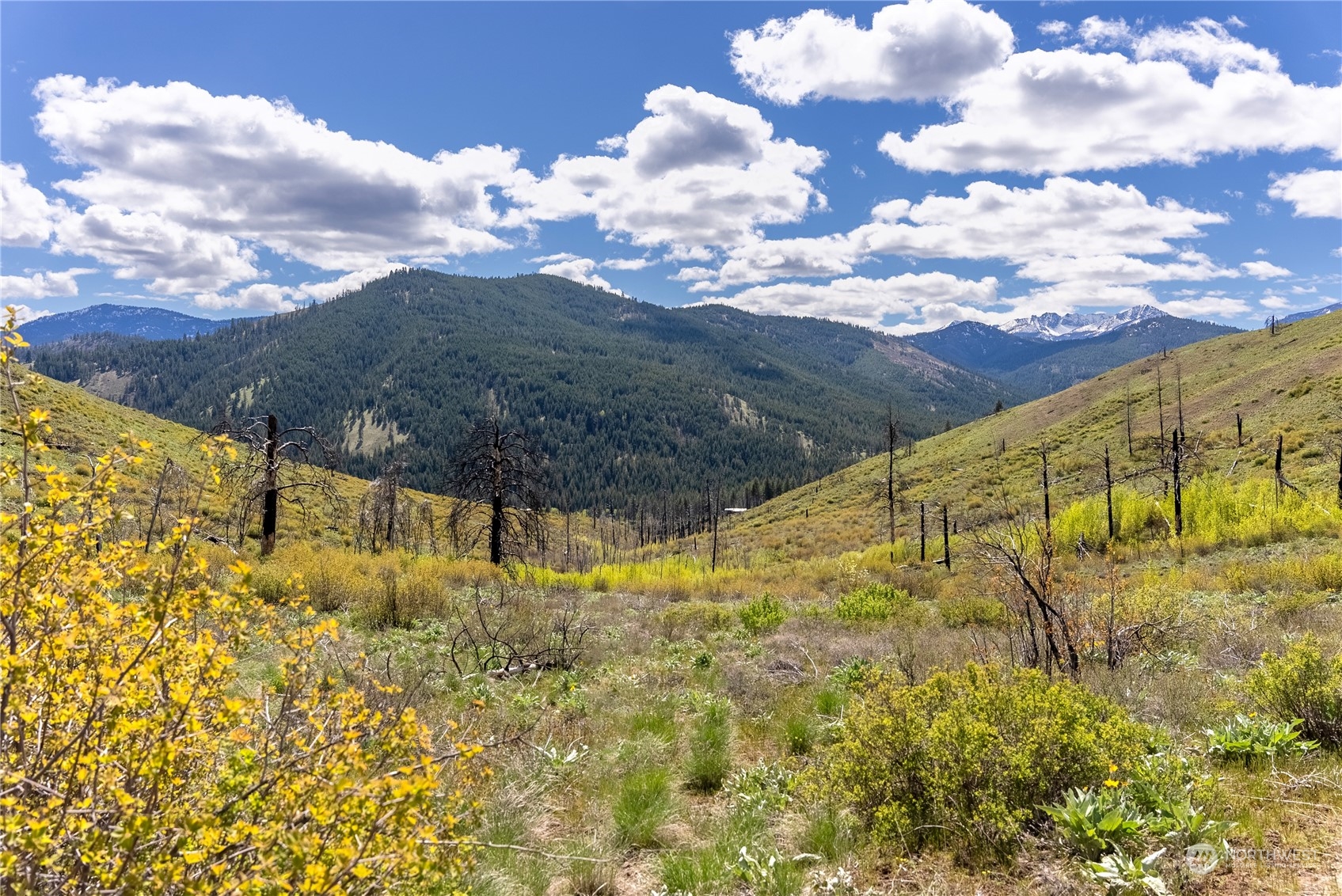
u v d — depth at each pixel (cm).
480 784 518
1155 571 2259
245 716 262
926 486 7488
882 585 1844
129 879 197
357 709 281
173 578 243
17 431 238
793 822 497
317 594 1416
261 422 2125
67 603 242
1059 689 526
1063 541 3125
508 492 2767
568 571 3638
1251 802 450
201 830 214
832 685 855
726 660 1052
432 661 962
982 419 11350
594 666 1034
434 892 314
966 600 1458
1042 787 446
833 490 9612
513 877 431
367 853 227
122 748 226
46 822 196
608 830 509
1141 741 502
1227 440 4853
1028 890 383
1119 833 403
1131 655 889
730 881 420
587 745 673
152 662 221
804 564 3781
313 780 236
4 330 241
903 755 484
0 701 217
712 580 2822
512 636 1112
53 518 240
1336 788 461
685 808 558
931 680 561
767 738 721
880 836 447
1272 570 1788
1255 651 885
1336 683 562
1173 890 354
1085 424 7750
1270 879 361
